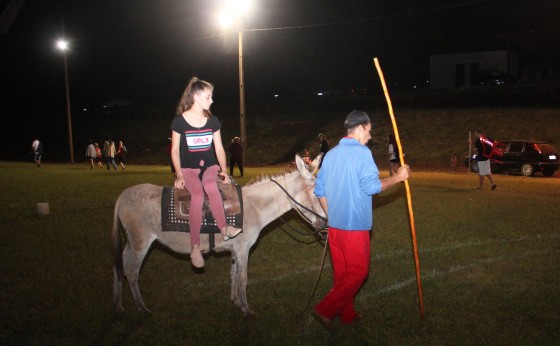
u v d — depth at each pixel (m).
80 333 5.33
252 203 5.71
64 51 37.88
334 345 5.00
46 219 11.14
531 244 8.61
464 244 8.70
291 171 5.89
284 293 6.41
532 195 14.95
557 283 6.59
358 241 4.86
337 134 36.25
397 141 5.01
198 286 6.73
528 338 5.01
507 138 29.81
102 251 8.48
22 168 29.11
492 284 6.58
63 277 7.10
